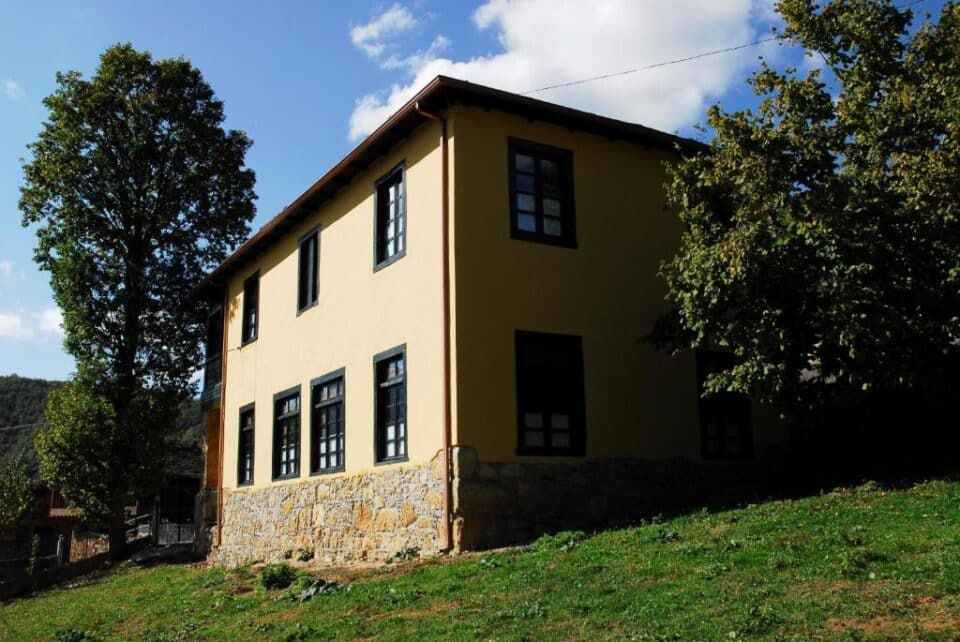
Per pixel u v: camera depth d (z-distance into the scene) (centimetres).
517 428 1279
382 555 1391
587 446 1341
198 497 2395
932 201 955
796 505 1030
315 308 1762
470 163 1319
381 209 1530
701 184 1153
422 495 1290
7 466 3453
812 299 1068
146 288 2630
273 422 1920
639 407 1419
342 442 1599
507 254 1330
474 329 1272
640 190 1520
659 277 1497
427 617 862
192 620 1186
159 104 2652
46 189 2598
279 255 1994
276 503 1847
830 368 1116
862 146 1063
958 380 1237
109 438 2488
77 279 2525
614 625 711
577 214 1425
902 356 1048
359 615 942
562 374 1360
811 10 1127
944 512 852
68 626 1414
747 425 1554
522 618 780
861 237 986
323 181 1648
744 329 1093
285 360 1895
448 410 1242
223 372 2270
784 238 1016
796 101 1084
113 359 2575
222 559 2100
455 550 1193
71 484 2456
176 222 2719
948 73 1016
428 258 1346
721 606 694
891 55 1091
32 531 3728
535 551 1068
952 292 1003
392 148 1492
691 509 1288
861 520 880
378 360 1477
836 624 617
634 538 1012
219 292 2464
